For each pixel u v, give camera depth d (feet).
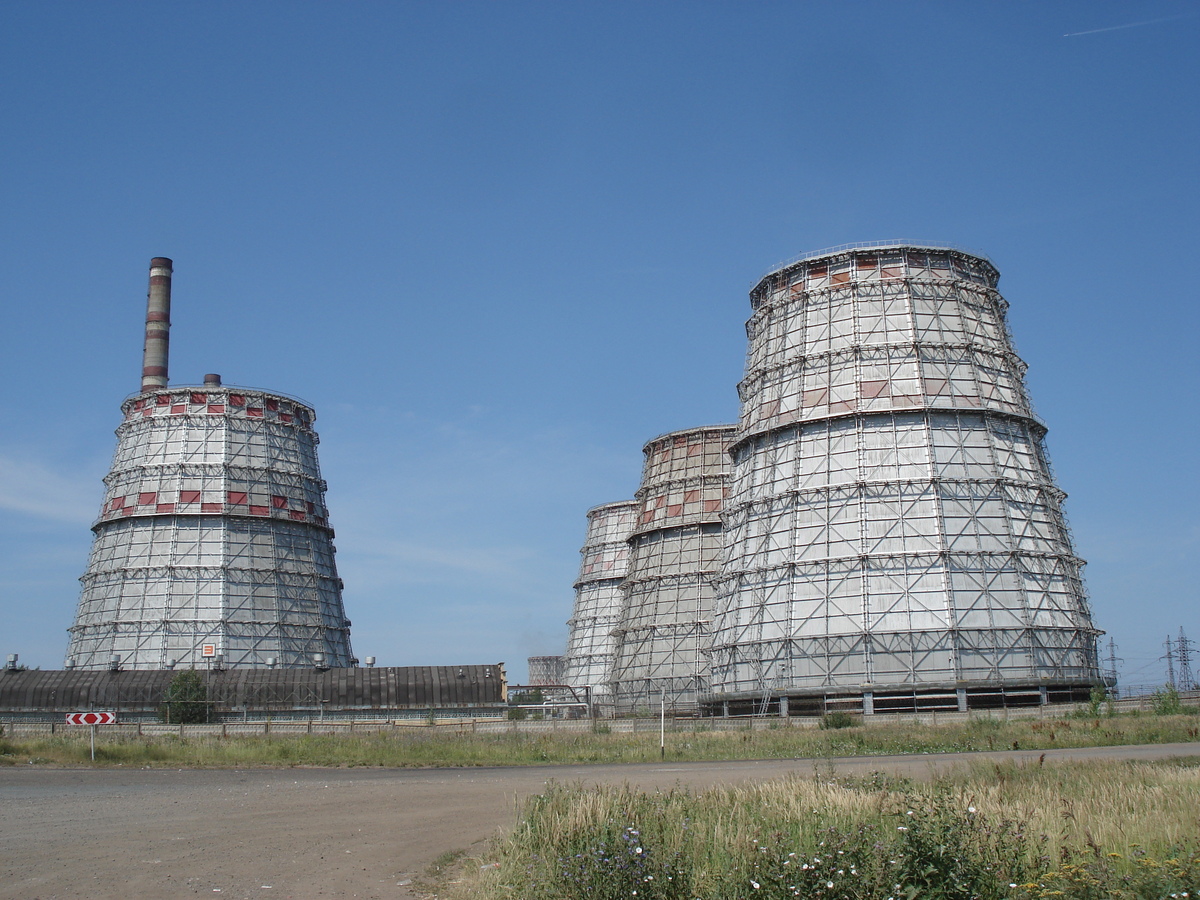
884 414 252.21
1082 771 95.25
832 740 168.04
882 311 265.75
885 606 237.25
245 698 282.15
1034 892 47.96
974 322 268.00
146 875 61.72
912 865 50.26
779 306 284.41
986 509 244.22
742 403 295.07
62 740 184.14
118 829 81.10
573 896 50.93
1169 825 63.93
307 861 66.80
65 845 72.79
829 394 260.83
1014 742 151.94
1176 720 185.57
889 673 232.94
